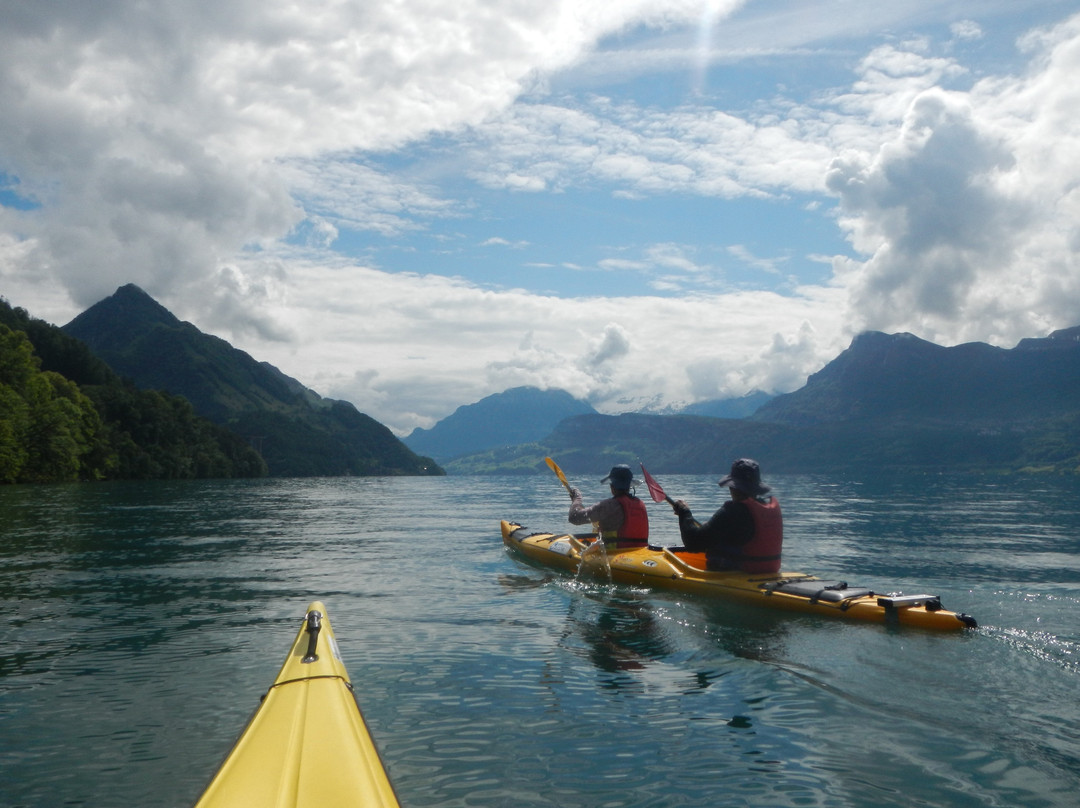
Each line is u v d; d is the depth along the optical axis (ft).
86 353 386.73
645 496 119.03
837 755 11.01
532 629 19.84
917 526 55.31
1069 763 10.65
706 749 11.32
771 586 22.04
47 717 13.17
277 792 7.94
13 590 26.91
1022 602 22.82
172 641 18.89
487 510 82.38
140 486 167.12
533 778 10.36
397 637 18.99
